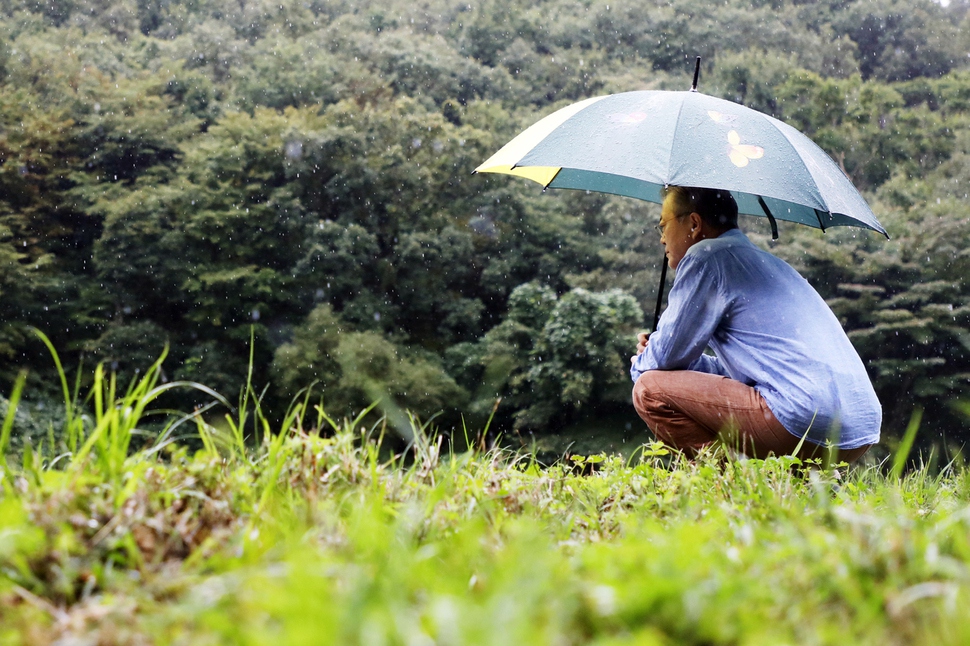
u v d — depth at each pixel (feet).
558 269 76.13
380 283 74.90
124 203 70.23
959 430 58.49
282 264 73.61
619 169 8.46
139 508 4.27
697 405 8.73
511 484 6.30
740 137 8.73
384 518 4.99
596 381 59.31
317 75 93.25
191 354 66.64
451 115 99.55
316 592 3.05
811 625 3.21
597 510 6.35
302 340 63.93
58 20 105.60
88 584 3.76
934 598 3.35
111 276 69.31
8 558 3.81
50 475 4.69
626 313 58.65
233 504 4.77
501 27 116.98
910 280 60.90
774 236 11.30
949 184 68.13
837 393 8.20
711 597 3.10
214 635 3.04
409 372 62.13
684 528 4.07
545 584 3.15
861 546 3.75
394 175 77.00
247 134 76.84
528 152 9.03
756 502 5.73
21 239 70.54
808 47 103.09
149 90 86.63
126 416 4.99
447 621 2.58
